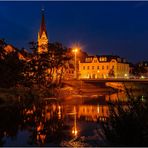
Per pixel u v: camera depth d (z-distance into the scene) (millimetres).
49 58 130250
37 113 66688
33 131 44875
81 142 35906
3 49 111500
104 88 156500
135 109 25266
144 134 24844
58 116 61500
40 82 122812
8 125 50500
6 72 103938
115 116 25984
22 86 112438
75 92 130625
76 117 59844
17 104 82188
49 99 103500
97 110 72312
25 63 119938
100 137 36906
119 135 25750
